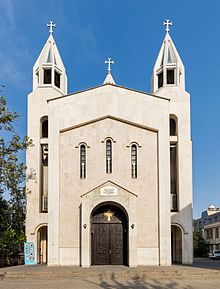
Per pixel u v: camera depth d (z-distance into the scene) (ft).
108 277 74.54
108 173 96.94
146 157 98.07
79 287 62.75
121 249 94.53
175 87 109.70
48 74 112.98
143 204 95.55
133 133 99.14
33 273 75.72
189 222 102.42
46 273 75.82
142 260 92.89
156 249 93.50
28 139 93.86
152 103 100.17
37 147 105.19
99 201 92.48
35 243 100.73
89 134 98.84
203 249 261.44
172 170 109.29
